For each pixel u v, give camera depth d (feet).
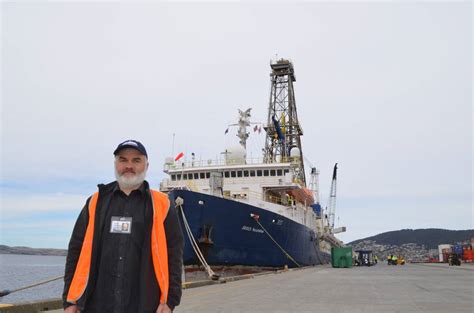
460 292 55.93
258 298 48.47
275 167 124.26
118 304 13.70
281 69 201.05
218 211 94.73
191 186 123.44
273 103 199.82
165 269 14.19
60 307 38.81
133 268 13.97
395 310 38.58
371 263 203.92
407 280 79.56
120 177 14.42
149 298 13.80
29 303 35.88
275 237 113.91
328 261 229.86
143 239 14.25
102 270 13.92
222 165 127.95
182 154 121.70
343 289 60.13
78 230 14.56
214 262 95.66
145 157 14.90
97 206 14.49
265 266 111.75
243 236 101.45
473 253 233.76
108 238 14.11
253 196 122.62
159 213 14.55
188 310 38.37
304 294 53.06
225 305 42.04
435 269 136.46
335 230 242.58
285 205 136.56
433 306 41.29
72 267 14.33
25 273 252.01
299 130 199.93
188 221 89.92
